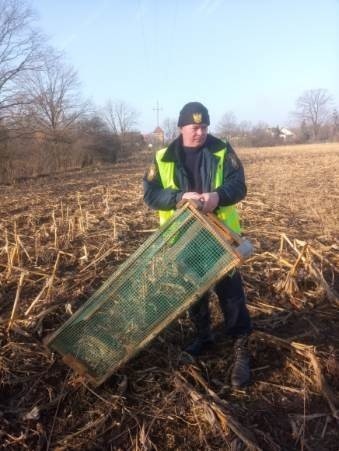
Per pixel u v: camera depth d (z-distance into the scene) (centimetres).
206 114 325
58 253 605
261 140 7775
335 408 313
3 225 895
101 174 2741
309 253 523
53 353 365
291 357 368
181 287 307
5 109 3016
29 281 522
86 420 308
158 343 384
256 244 659
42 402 322
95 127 4078
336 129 9031
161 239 309
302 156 3538
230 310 349
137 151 5562
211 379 345
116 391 332
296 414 310
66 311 434
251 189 1443
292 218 909
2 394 330
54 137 3547
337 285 515
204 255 302
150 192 339
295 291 480
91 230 798
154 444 286
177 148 336
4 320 411
